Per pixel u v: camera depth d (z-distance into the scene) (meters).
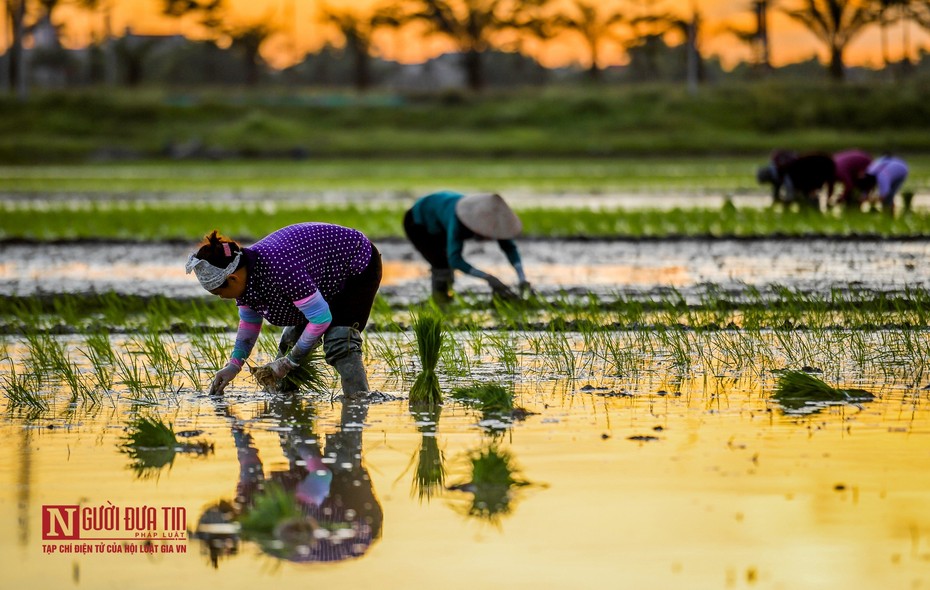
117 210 56.47
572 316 25.11
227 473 13.11
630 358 20.09
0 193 79.38
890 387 17.58
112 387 18.19
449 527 11.15
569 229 46.09
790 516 11.32
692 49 194.75
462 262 26.81
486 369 19.34
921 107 171.88
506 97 187.75
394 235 45.62
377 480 12.79
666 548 10.50
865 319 23.12
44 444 14.48
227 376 17.34
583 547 10.54
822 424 15.14
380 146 159.75
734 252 38.66
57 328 24.38
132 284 32.03
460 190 80.06
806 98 177.38
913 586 9.61
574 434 14.68
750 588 9.59
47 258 39.53
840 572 9.92
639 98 180.75
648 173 107.75
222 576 9.99
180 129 170.00
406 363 19.88
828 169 47.22
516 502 11.86
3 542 10.94
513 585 9.67
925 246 39.44
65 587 9.87
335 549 10.59
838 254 37.38
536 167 126.88
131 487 12.59
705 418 15.55
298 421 15.64
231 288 15.79
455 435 14.79
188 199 72.50
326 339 17.11
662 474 12.80
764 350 20.69
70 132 167.00
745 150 155.62
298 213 53.81
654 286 29.61
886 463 13.20
